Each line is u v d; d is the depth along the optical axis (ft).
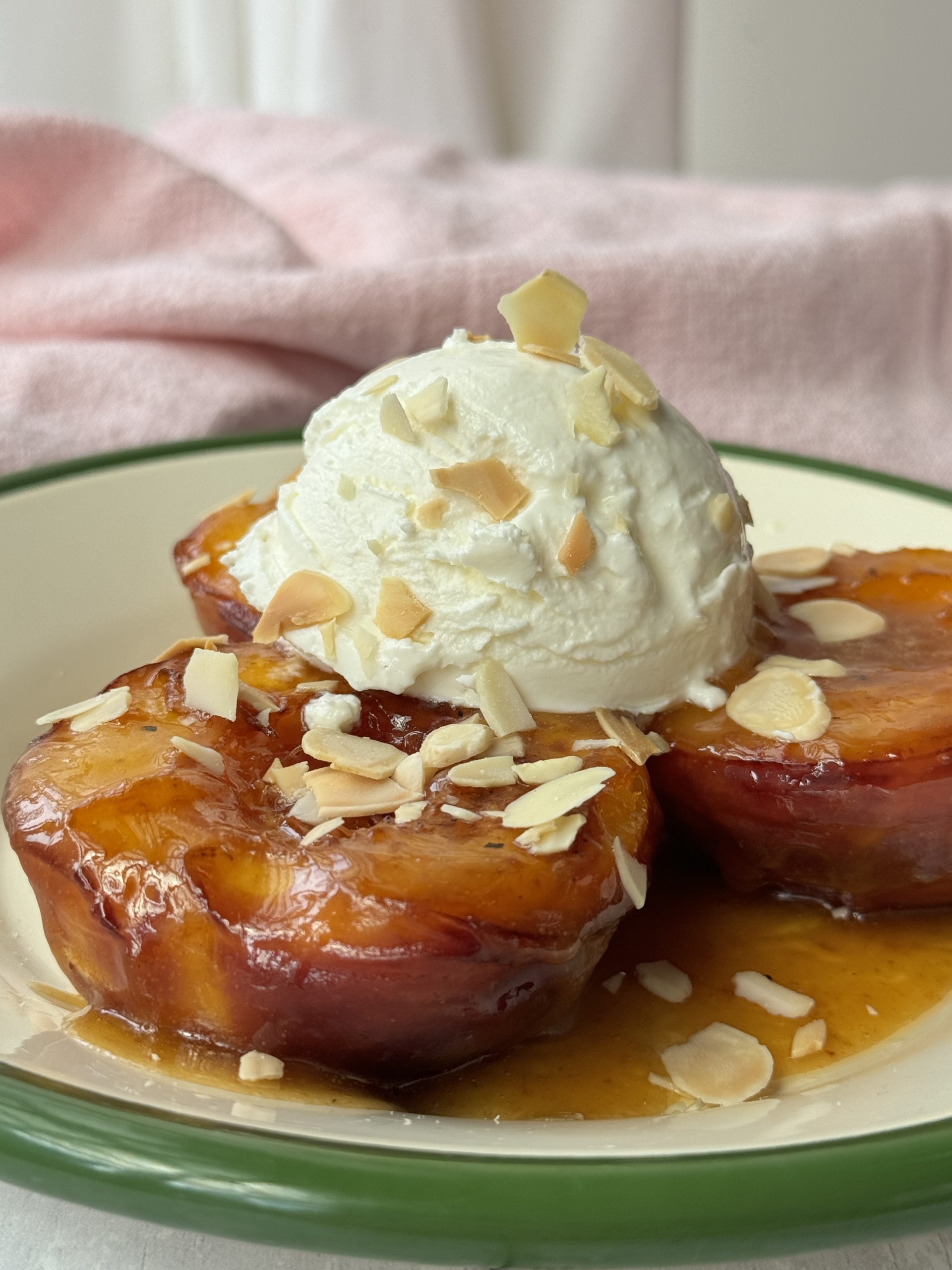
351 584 0.75
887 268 1.31
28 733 0.88
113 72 2.19
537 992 0.64
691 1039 0.68
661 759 0.73
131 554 0.97
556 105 2.26
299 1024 0.62
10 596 0.91
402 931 0.61
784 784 0.72
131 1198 0.52
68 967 0.66
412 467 0.74
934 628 0.81
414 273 1.19
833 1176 0.53
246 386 1.15
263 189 1.50
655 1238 0.52
